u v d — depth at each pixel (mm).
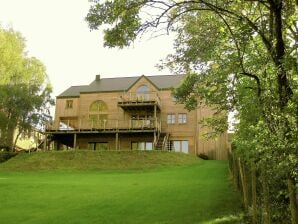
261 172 9406
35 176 28016
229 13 9398
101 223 13633
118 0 9141
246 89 8742
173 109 42344
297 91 7156
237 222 12344
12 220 14805
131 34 9320
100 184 22016
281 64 7242
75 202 17375
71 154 34000
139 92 43188
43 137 43094
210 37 11844
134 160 32531
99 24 9367
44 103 44625
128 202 16625
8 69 41938
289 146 6492
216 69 11938
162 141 40656
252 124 7910
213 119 13492
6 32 43531
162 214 14297
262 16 8984
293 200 7184
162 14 9336
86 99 45500
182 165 31453
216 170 26078
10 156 37562
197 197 16703
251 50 9195
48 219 14641
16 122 41812
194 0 9492
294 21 8406
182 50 14117
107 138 41750
